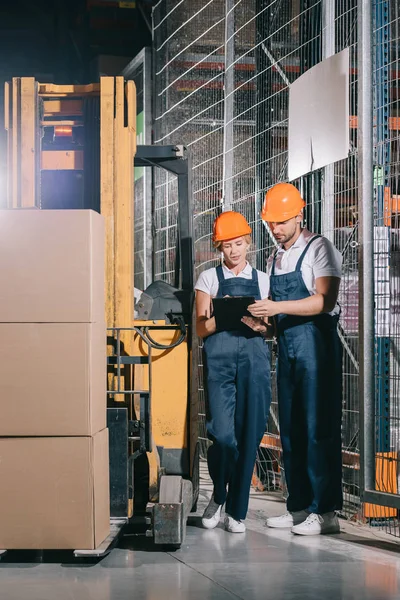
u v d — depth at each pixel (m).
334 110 5.23
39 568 3.91
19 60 13.86
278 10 6.46
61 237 3.85
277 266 4.84
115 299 4.54
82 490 3.82
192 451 4.97
